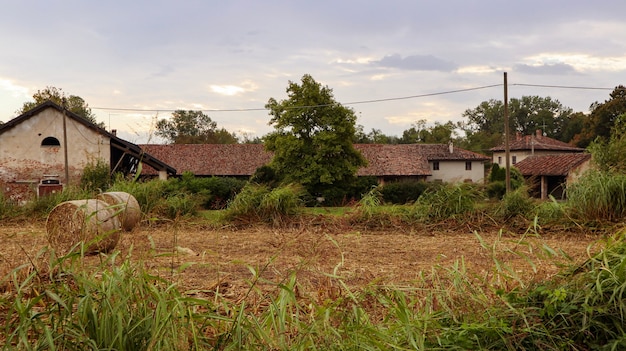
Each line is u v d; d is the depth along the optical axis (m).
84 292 3.55
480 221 13.01
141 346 3.29
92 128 27.97
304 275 6.49
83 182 23.00
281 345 3.30
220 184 28.58
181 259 8.10
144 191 15.34
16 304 3.27
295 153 32.19
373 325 3.79
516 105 101.38
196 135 71.38
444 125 89.50
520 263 7.25
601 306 3.72
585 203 12.12
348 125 32.88
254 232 12.95
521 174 35.28
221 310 4.53
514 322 3.69
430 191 14.29
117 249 3.98
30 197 16.80
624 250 4.14
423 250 9.60
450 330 3.70
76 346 3.25
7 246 9.27
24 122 27.92
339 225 13.48
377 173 44.72
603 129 55.53
